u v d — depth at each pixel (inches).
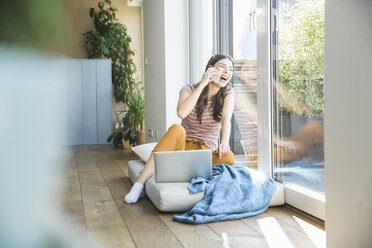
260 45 128.1
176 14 202.7
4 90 4.2
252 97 140.1
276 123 123.6
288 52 115.6
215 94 133.2
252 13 140.5
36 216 4.5
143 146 161.0
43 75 4.6
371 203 66.8
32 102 4.4
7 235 4.3
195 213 102.7
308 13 105.0
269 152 126.0
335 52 74.5
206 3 181.3
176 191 107.0
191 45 201.8
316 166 104.0
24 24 4.4
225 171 114.8
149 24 239.9
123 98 314.3
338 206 75.2
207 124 135.4
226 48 163.0
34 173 4.5
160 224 99.0
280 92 120.8
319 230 93.6
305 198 105.9
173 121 204.8
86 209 114.8
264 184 110.7
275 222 99.8
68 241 5.3
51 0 4.7
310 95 105.7
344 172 73.3
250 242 85.4
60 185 5.2
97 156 243.8
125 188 146.3
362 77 67.8
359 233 69.7
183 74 204.8
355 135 70.1
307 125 107.5
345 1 71.1
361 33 67.6
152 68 234.2
